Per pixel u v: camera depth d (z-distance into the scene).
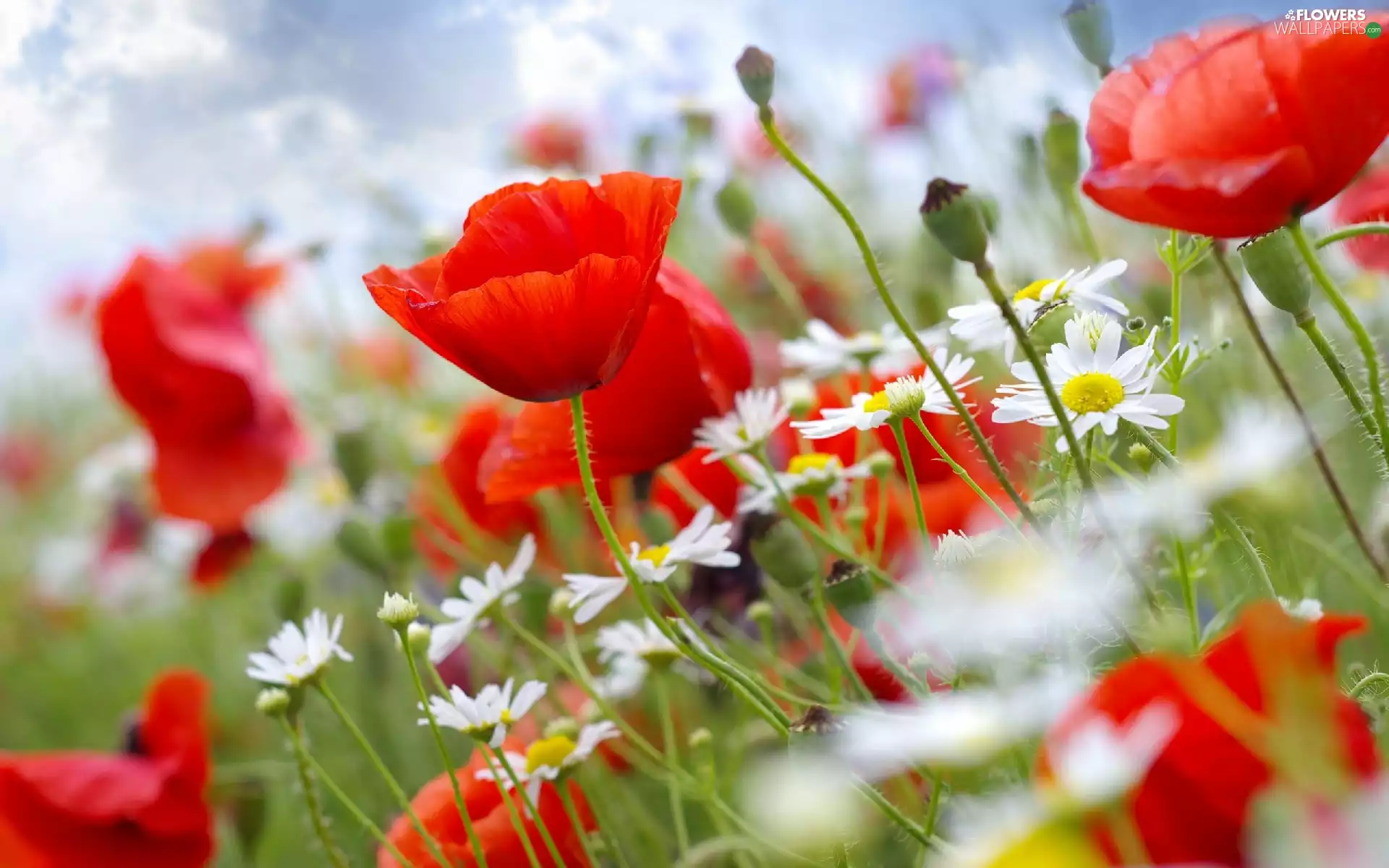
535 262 0.59
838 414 0.60
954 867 0.44
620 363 0.58
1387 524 0.56
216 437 1.04
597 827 0.71
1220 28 0.54
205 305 1.04
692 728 0.80
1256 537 0.56
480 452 0.85
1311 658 0.43
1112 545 0.51
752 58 0.54
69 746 1.40
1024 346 0.51
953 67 1.08
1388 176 0.72
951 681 0.56
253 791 0.87
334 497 1.24
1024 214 0.89
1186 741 0.46
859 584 0.58
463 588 0.69
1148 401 0.55
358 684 0.97
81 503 1.74
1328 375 0.68
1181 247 0.66
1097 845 0.44
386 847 0.68
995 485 0.67
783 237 1.18
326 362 1.45
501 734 0.62
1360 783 0.45
